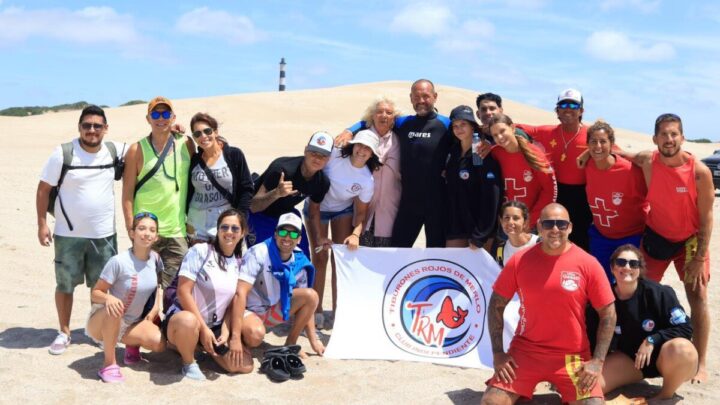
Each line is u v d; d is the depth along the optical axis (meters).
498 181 6.85
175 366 6.27
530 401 5.73
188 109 50.22
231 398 5.54
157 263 6.27
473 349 6.69
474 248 6.88
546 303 5.35
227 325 6.27
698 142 65.00
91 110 6.38
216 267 6.12
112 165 6.65
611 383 5.71
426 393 5.84
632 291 5.67
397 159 7.50
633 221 6.57
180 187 6.67
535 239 6.48
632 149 46.84
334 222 7.66
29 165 23.59
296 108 54.03
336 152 7.32
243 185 6.85
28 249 10.85
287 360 6.12
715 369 6.47
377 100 7.36
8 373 5.82
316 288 7.73
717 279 9.91
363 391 5.85
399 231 7.54
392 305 6.97
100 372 5.85
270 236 7.21
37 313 7.81
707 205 6.00
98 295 5.88
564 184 7.14
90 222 6.51
